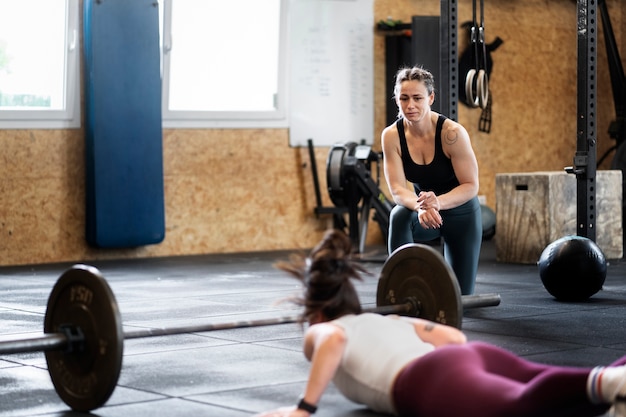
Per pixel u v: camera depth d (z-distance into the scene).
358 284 7.17
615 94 12.22
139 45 9.23
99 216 9.12
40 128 9.11
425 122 5.28
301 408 2.78
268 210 10.35
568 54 12.28
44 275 8.12
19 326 5.36
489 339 4.71
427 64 10.56
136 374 3.91
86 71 9.18
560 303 6.05
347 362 2.96
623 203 11.27
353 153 9.41
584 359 4.20
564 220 8.69
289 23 10.28
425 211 4.94
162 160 9.43
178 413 3.24
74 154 9.28
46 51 9.13
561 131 12.26
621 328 5.04
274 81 10.34
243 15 10.09
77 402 3.30
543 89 12.09
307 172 10.54
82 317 3.26
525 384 2.63
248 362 4.15
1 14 8.91
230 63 10.10
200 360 4.20
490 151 11.73
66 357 3.35
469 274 5.53
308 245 10.59
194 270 8.37
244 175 10.20
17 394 3.60
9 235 9.02
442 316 3.68
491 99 11.68
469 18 11.50
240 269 8.43
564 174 8.70
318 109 10.55
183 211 9.88
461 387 2.62
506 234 8.80
